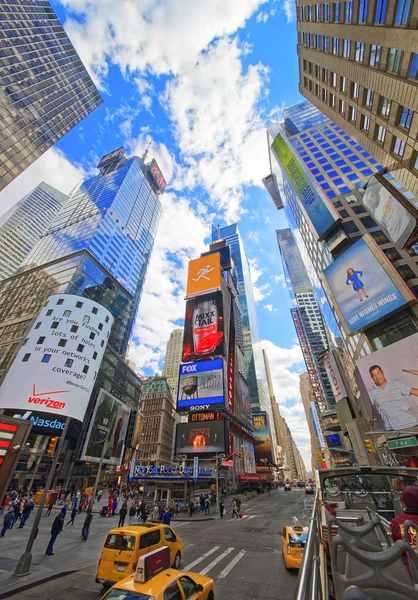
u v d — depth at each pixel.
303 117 91.31
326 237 54.88
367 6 23.97
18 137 66.81
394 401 30.27
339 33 29.50
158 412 115.44
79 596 9.22
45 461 52.25
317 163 67.69
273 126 110.12
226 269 115.00
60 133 82.94
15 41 69.06
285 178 81.19
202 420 57.50
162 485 38.66
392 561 2.11
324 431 77.44
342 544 2.35
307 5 34.78
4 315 80.81
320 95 40.47
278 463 146.50
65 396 56.34
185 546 15.84
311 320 121.50
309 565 2.97
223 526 22.66
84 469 60.53
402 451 30.66
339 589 2.22
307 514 27.56
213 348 67.69
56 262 91.88
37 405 52.75
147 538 10.43
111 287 98.38
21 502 22.30
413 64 20.84
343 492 7.89
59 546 15.30
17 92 66.62
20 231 172.50
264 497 60.47
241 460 70.19
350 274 42.06
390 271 37.09
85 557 13.54
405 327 34.47
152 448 106.06
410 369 29.80
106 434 64.56
